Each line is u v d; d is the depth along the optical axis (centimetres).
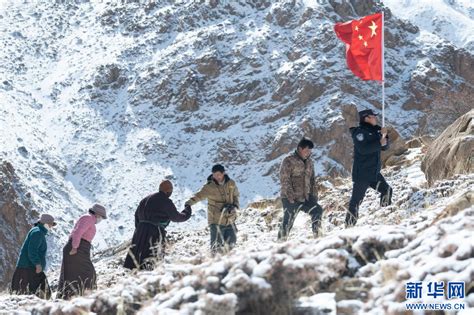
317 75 11719
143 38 13700
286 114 11312
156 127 11431
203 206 9056
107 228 8956
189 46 13175
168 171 10388
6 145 10006
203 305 380
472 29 17125
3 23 14038
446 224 428
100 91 12256
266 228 1513
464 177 1129
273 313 393
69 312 470
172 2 14550
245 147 10794
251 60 12581
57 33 14000
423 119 11325
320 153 10288
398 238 444
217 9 14162
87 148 10800
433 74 12300
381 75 1306
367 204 1384
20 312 562
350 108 10950
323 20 13175
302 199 1083
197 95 12025
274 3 13975
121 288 481
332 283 429
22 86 12244
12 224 8394
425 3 18425
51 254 8138
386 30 13538
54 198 9288
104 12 14438
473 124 1387
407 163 1966
